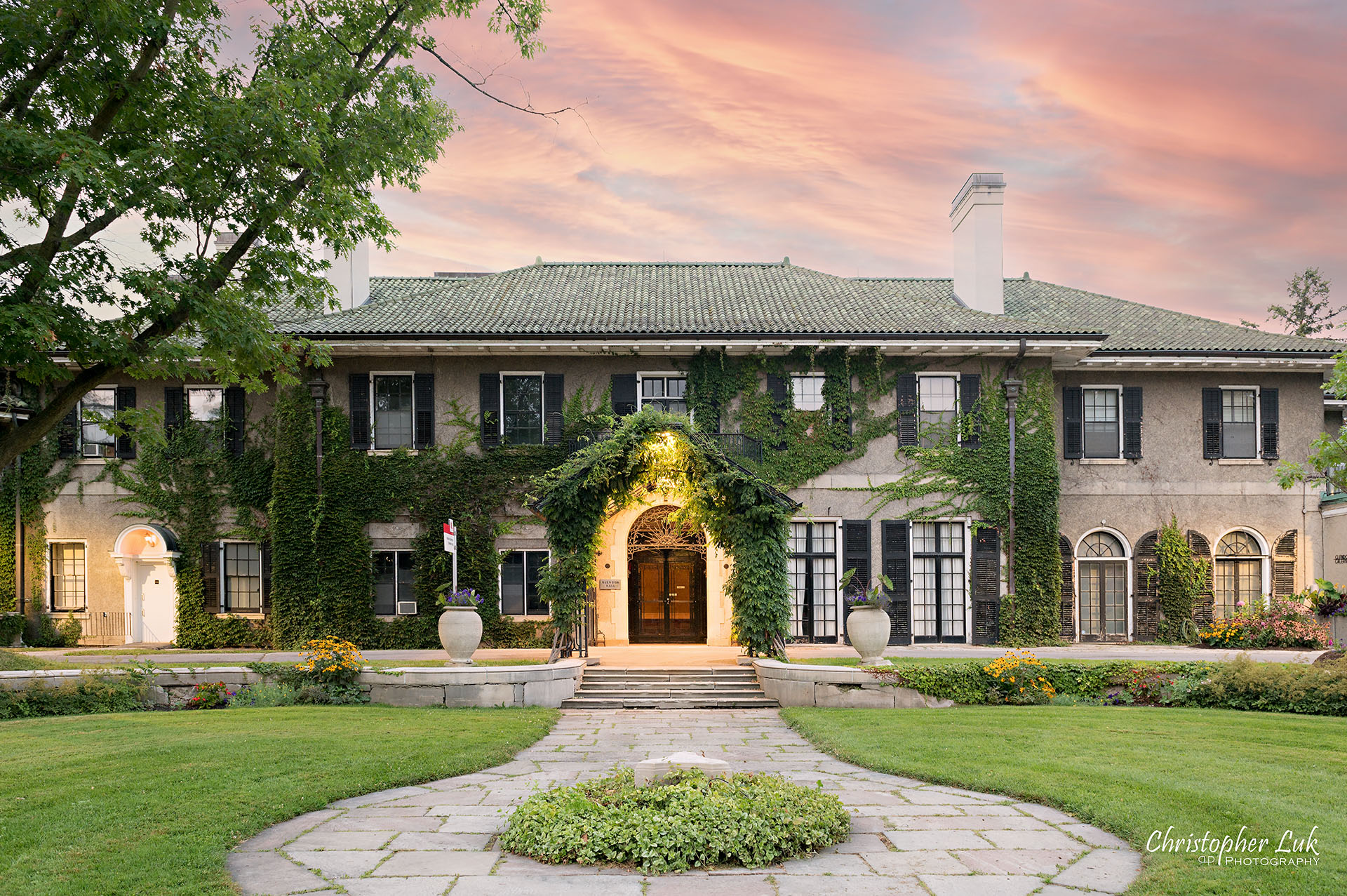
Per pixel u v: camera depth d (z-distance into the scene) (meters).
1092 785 7.68
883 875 5.64
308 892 5.34
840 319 21.48
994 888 5.40
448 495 21.03
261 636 21.14
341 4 12.72
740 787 6.83
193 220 10.72
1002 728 10.94
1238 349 21.50
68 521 21.81
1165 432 22.39
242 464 21.62
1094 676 13.83
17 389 21.48
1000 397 21.52
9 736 10.36
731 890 5.39
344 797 7.64
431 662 15.70
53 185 9.89
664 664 16.41
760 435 21.16
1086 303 25.05
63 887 5.32
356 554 20.78
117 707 13.34
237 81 11.95
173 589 21.78
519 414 21.34
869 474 21.30
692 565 21.11
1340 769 8.32
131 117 10.48
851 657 16.67
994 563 21.22
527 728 11.33
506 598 21.05
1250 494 22.28
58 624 21.66
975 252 23.14
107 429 11.70
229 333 10.57
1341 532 21.50
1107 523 22.09
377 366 21.28
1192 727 10.88
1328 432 23.75
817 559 21.16
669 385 21.45
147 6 9.95
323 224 11.42
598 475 15.64
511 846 6.13
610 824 6.10
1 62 9.38
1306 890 5.21
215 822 6.66
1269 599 21.97
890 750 9.57
